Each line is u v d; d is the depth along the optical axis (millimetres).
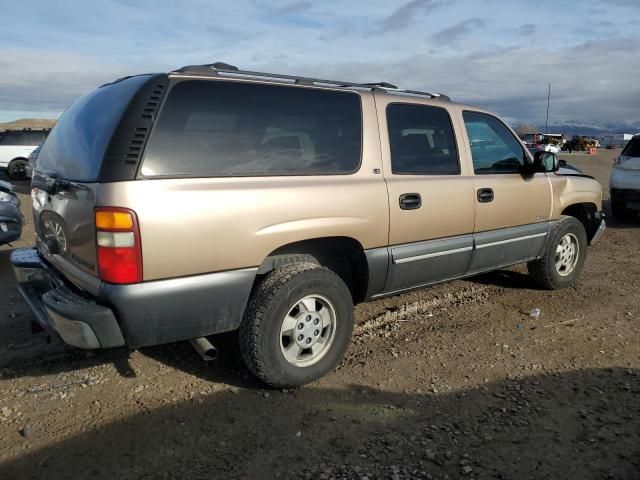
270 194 3340
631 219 10938
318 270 3582
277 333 3436
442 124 4531
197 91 3211
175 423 3211
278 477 2740
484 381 3773
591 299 5605
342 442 3033
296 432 3129
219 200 3146
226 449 2971
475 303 5414
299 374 3572
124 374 3787
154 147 3010
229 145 3279
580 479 2729
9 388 3582
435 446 2992
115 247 2879
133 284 2941
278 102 3537
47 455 2902
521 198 5059
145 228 2920
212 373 3818
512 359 4137
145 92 3057
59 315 3002
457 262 4566
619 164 10664
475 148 4781
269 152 3445
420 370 3930
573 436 3100
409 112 4273
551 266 5605
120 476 2746
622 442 3039
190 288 3104
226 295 3244
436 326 4793
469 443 3023
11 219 6301
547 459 2885
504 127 5145
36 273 3830
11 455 2898
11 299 5305
